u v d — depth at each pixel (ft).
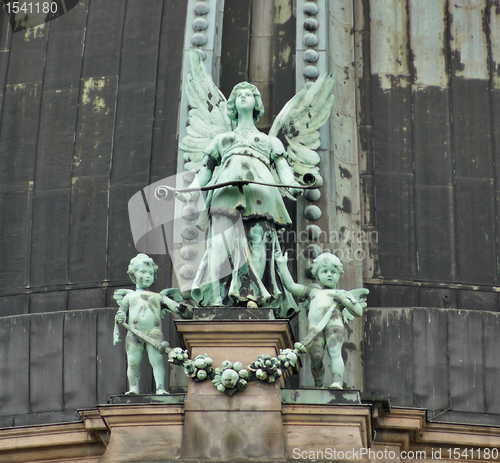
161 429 141.18
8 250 184.44
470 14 196.85
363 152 185.98
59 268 181.27
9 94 195.31
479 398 167.84
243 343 143.84
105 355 171.83
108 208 182.91
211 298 150.92
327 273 155.33
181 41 189.37
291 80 186.19
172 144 182.60
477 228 181.98
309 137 171.94
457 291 177.47
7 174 189.37
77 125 190.60
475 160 186.39
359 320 171.63
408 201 182.80
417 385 168.04
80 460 158.30
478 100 190.60
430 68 192.65
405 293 176.35
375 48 193.88
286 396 144.05
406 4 197.57
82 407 169.58
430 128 188.24
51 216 184.85
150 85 191.21
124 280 177.78
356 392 145.07
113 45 196.13
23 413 171.42
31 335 175.42
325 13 183.93
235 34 193.47
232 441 138.10
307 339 148.56
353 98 188.24
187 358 143.02
